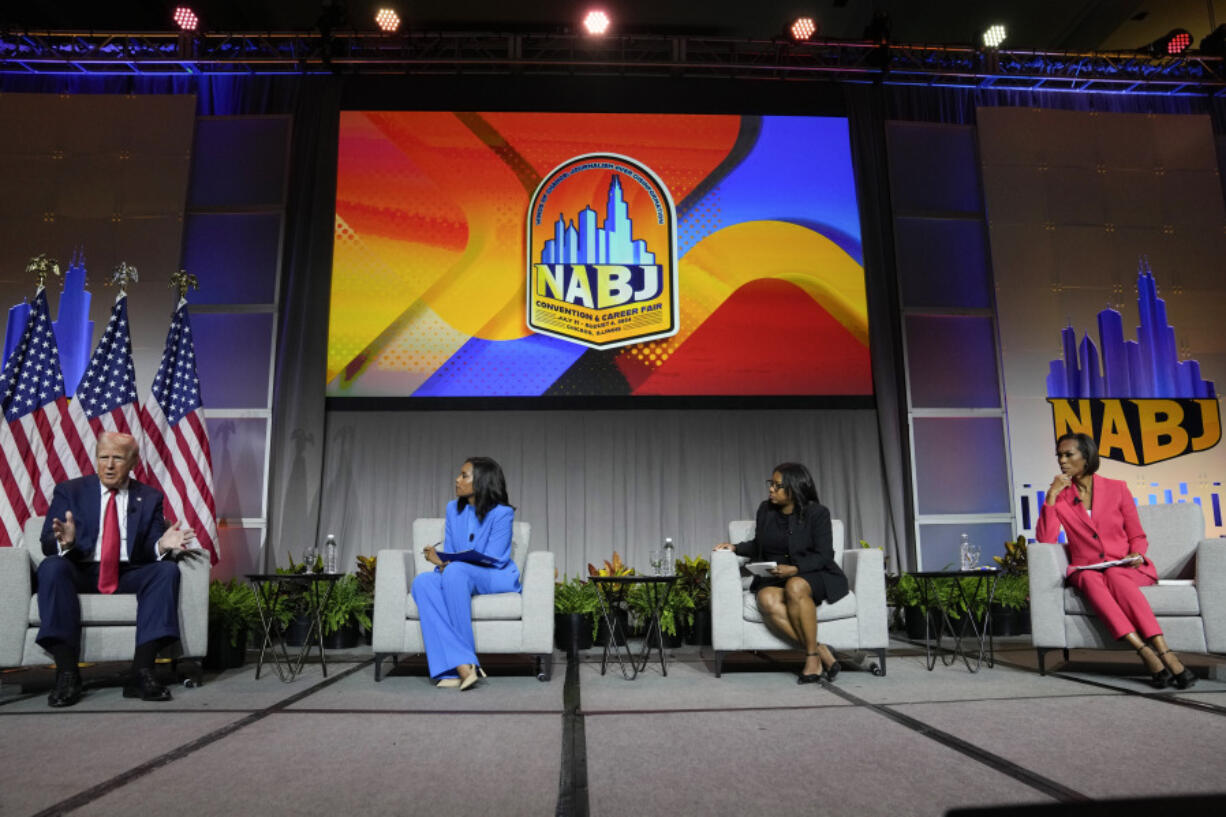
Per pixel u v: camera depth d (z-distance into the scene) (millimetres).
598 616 4664
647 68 6773
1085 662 4039
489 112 6551
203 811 1743
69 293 6266
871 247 6590
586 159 6504
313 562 4039
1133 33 7223
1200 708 2803
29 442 4836
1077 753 2189
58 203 6391
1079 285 6754
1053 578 3607
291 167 6547
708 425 6379
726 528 6246
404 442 6223
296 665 4105
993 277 6695
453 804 1792
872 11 7008
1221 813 1677
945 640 5070
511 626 3541
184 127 6531
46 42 6535
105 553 3234
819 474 6379
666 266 6379
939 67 6891
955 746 2279
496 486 3734
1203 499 6523
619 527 6188
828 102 6941
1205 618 3312
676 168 6531
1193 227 6934
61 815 1713
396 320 6223
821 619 3590
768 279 6422
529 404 6297
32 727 2598
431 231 6348
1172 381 6672
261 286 6367
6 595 3168
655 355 6270
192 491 5148
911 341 6574
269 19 7004
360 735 2469
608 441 6301
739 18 7059
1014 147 6898
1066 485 3842
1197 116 7117
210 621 3941
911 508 6355
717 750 2256
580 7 6867
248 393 6219
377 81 6727
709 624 4941
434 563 3643
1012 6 6922
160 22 7047
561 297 6297
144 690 3049
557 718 2717
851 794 1841
